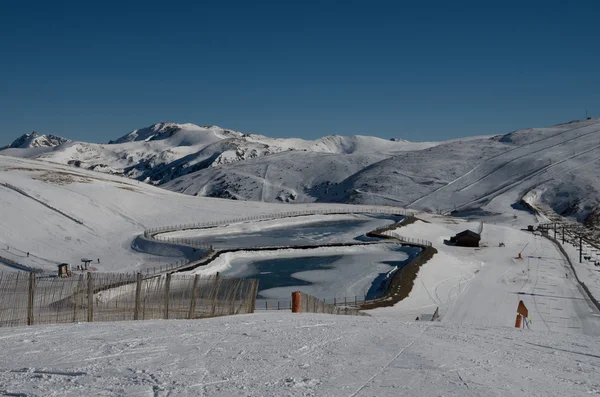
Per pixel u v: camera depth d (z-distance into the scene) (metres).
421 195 184.12
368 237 91.44
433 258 68.50
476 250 85.38
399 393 6.72
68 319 18.36
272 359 8.66
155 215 108.06
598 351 11.63
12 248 73.88
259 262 69.31
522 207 148.25
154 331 11.71
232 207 127.12
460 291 51.56
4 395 6.19
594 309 42.91
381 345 10.61
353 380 7.34
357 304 43.22
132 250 78.94
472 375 8.06
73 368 7.66
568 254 81.88
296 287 53.62
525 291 51.41
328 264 67.62
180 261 70.25
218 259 67.81
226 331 11.85
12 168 125.69
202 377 7.23
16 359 8.36
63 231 85.94
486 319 38.94
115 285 29.86
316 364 8.38
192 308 19.45
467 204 165.25
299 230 105.00
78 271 61.56
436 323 16.56
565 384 7.99
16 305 19.83
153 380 7.00
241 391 6.54
